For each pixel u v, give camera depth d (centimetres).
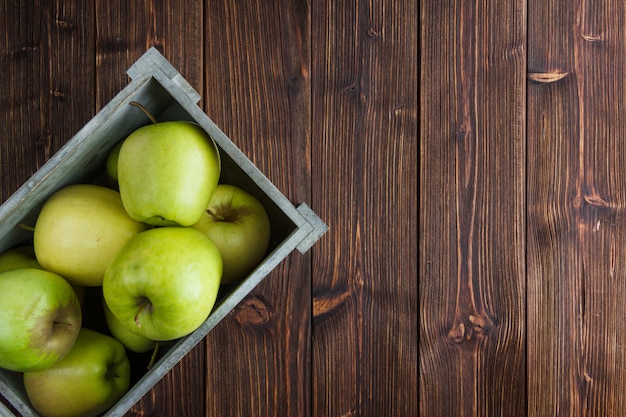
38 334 75
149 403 101
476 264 105
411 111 104
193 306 76
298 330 103
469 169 105
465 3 105
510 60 105
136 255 76
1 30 100
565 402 105
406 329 104
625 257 105
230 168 83
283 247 79
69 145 75
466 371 105
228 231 82
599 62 105
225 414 102
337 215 104
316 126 103
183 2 102
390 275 104
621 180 106
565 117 105
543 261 105
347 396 103
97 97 101
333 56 104
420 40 104
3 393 77
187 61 102
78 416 81
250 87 103
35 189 75
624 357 106
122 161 78
